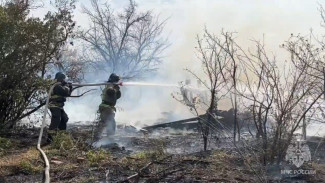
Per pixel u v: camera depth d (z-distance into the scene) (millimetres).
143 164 6531
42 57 9789
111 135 9969
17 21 9523
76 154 7395
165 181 5805
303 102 6387
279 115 6266
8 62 9281
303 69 6227
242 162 6555
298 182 5684
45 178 5840
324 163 6395
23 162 6645
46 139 8672
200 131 9133
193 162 6672
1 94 9328
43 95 9922
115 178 6059
